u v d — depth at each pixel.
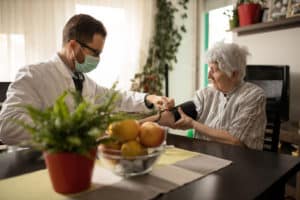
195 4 3.48
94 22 1.32
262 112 1.40
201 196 0.64
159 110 1.40
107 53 3.18
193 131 1.58
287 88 2.15
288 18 2.14
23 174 0.76
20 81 1.26
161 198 0.63
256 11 2.38
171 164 0.85
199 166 0.83
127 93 1.60
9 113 1.03
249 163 0.87
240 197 0.63
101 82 3.18
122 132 0.71
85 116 0.60
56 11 2.84
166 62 3.59
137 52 3.39
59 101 0.60
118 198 0.62
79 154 0.60
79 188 0.64
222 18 3.25
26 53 2.72
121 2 3.22
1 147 1.08
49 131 0.58
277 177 0.75
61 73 1.41
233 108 1.44
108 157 0.73
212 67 1.47
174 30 3.58
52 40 2.83
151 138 0.73
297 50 2.30
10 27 2.62
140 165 0.74
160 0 3.49
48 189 0.66
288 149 1.97
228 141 1.32
